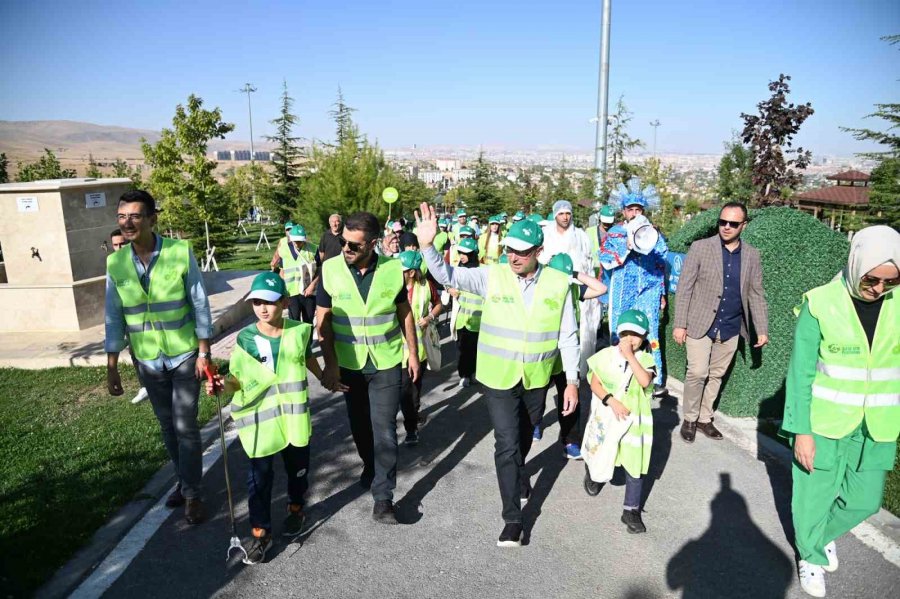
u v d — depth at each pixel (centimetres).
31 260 921
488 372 404
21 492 455
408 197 3481
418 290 629
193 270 425
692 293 554
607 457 429
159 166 2491
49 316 920
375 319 421
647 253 616
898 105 1795
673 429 594
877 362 336
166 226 2534
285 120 3619
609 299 659
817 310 346
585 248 686
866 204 2658
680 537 411
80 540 397
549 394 723
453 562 383
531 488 483
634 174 1254
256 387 380
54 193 902
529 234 386
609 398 418
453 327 782
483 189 2989
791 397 354
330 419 630
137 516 436
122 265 416
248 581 365
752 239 585
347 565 381
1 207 909
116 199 987
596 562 383
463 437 585
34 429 578
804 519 355
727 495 466
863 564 379
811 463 345
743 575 370
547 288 401
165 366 423
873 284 323
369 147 2780
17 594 341
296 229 892
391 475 427
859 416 339
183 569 377
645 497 464
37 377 739
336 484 489
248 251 3281
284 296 388
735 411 613
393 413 428
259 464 380
